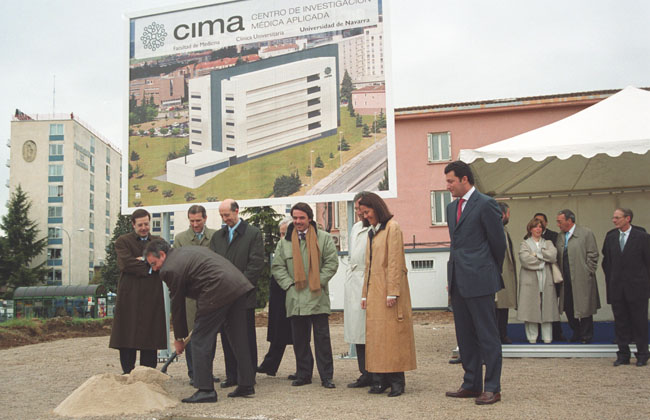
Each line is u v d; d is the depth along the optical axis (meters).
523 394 5.30
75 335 16.20
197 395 5.29
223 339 6.30
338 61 9.10
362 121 8.95
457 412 4.59
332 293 22.41
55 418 4.77
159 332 6.30
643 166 10.92
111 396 4.98
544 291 8.39
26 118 62.28
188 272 5.34
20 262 55.88
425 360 8.20
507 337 8.81
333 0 9.20
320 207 26.08
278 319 6.84
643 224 11.61
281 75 9.37
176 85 9.90
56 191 60.91
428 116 25.61
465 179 5.27
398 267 5.39
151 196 9.84
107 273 55.53
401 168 25.80
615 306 7.19
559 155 7.92
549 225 11.98
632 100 8.92
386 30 8.96
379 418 4.45
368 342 5.40
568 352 7.93
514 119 25.12
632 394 5.22
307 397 5.46
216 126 9.63
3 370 7.94
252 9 9.59
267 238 22.92
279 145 9.31
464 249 5.18
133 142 9.99
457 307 5.30
